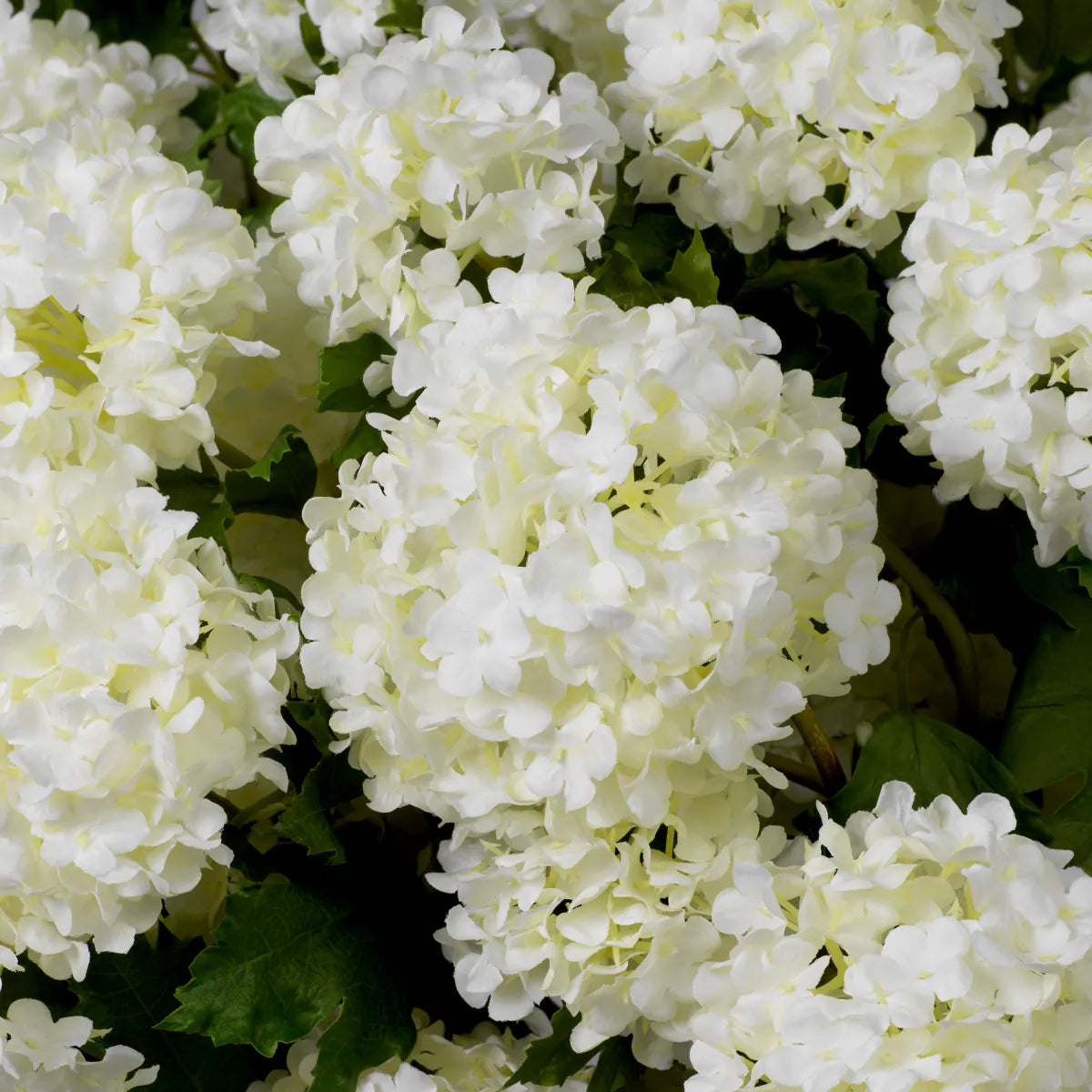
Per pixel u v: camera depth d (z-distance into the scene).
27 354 0.88
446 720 0.86
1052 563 0.90
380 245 0.90
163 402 0.89
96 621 0.86
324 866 0.91
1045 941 0.85
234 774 0.88
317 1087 0.89
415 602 0.86
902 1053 0.84
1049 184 0.88
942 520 0.95
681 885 0.87
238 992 0.89
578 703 0.86
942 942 0.84
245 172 1.00
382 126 0.89
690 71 0.90
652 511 0.87
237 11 0.97
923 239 0.88
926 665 0.95
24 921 0.88
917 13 0.90
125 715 0.86
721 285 0.94
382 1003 0.90
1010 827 0.86
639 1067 0.90
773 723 0.86
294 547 0.93
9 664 0.86
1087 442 0.88
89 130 0.91
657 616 0.85
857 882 0.85
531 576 0.84
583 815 0.87
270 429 0.93
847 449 0.92
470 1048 0.90
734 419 0.87
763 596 0.85
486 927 0.88
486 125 0.88
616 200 0.94
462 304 0.88
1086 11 0.97
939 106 0.90
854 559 0.88
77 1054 0.88
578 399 0.86
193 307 0.89
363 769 0.89
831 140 0.90
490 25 0.90
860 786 0.90
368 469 0.88
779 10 0.89
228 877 0.91
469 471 0.86
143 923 0.88
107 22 1.02
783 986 0.86
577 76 0.90
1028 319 0.87
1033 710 0.91
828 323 0.94
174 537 0.87
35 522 0.88
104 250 0.88
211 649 0.88
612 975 0.87
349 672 0.87
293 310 0.92
